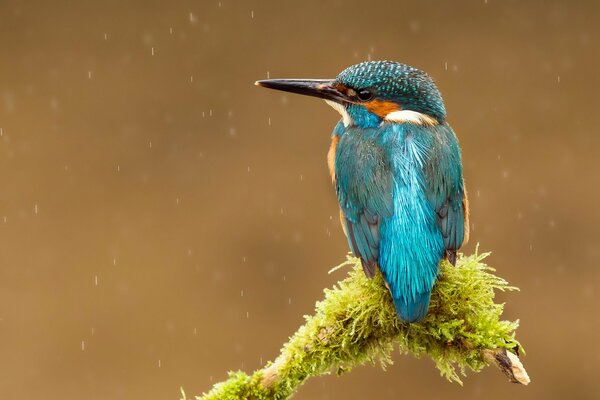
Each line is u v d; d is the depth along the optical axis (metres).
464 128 17.38
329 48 19.31
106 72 19.00
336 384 12.91
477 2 19.91
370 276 5.83
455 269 5.85
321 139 17.16
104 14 20.42
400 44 19.22
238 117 17.92
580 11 19.67
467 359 5.53
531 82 18.22
